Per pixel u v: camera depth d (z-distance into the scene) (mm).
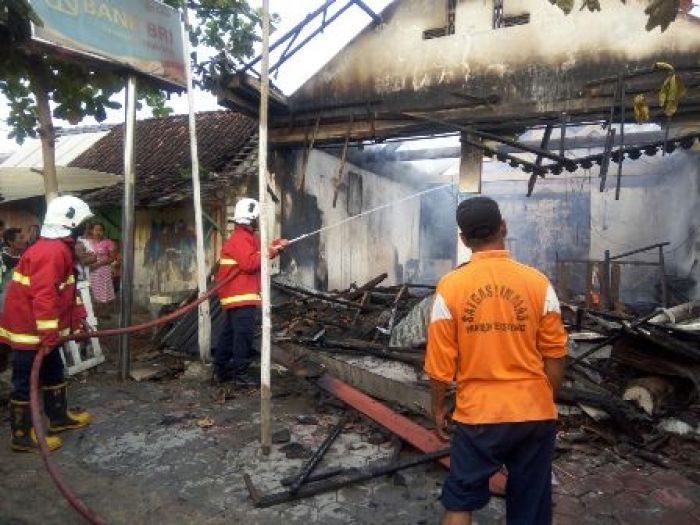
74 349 5734
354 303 7777
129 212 5879
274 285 8570
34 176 10711
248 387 5434
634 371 4836
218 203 10258
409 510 3090
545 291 2199
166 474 3543
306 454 3814
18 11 3783
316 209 11102
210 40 9219
